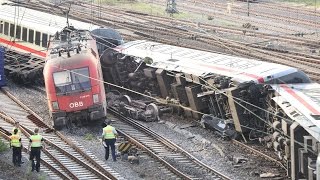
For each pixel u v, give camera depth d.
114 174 54.81
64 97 68.12
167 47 85.19
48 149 61.09
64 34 76.44
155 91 80.12
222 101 67.38
